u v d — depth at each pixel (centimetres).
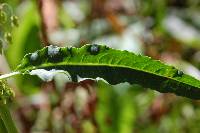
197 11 99
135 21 91
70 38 83
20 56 68
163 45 88
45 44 65
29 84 73
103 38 87
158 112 83
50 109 70
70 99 68
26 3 81
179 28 92
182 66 85
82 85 55
